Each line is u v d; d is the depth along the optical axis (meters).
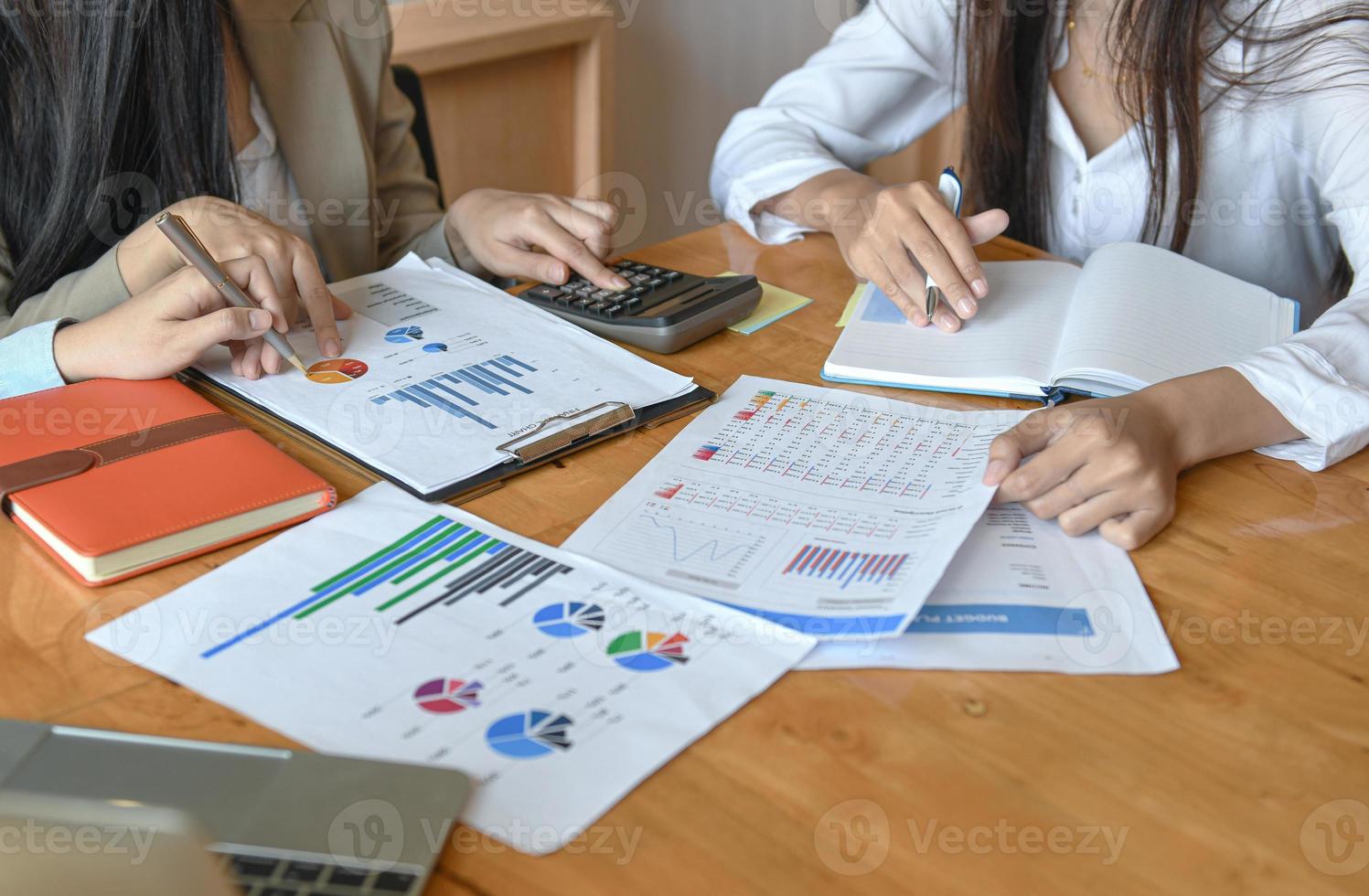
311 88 1.27
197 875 0.43
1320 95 1.14
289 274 0.89
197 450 0.71
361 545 0.66
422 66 1.97
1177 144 1.21
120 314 0.81
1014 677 0.57
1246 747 0.53
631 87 2.54
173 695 0.54
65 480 0.67
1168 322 0.89
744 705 0.54
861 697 0.55
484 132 2.20
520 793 0.48
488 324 0.93
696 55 2.64
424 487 0.71
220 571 0.63
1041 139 1.29
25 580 0.62
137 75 1.01
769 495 0.72
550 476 0.74
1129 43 1.18
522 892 0.44
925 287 0.95
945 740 0.53
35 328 0.83
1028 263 1.06
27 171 1.02
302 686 0.54
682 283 0.99
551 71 2.26
